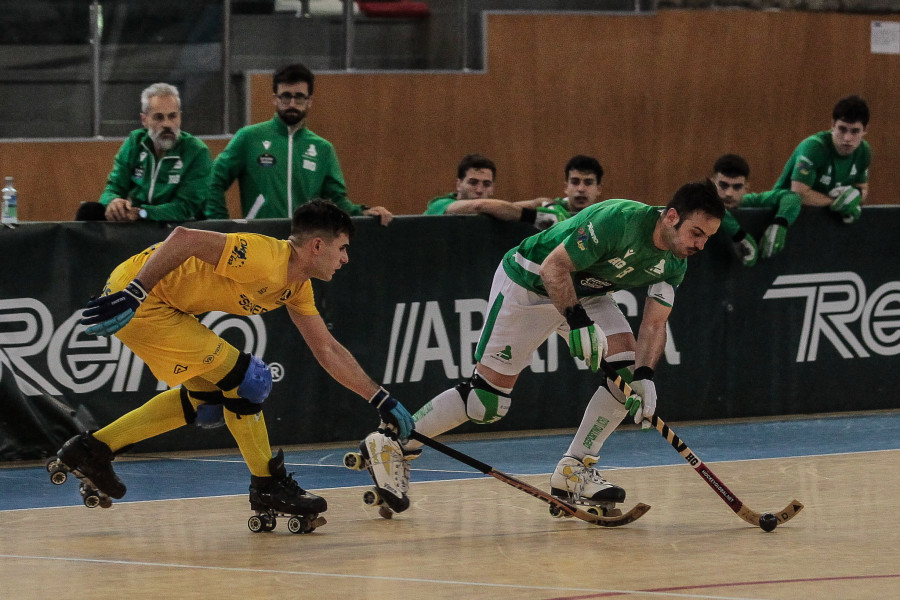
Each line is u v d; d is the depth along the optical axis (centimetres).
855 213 1791
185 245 990
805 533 1054
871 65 2600
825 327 1812
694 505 1190
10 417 1461
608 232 1066
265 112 2269
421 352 1620
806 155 1805
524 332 1173
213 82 2277
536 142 2439
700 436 1641
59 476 1079
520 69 2419
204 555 979
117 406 1497
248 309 1056
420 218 1611
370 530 1084
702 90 2508
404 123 2370
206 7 2264
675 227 1047
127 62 2250
